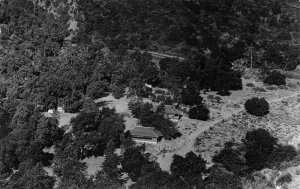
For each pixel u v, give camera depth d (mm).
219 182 169750
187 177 170750
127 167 177875
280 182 177125
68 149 192125
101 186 169375
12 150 193500
